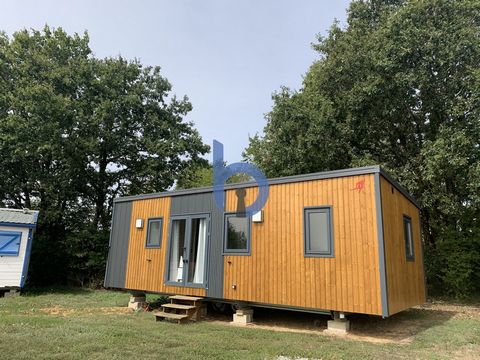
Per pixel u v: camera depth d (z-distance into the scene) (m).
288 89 15.59
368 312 6.34
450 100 12.75
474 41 12.23
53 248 16.66
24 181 17.67
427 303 11.92
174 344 5.65
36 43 18.38
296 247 7.46
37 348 5.17
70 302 11.21
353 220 6.84
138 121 19.97
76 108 17.08
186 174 20.52
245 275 8.08
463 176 11.94
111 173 19.56
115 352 5.07
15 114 16.14
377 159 15.54
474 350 5.72
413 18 13.19
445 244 13.16
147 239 10.15
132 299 10.20
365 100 14.35
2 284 12.45
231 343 5.80
